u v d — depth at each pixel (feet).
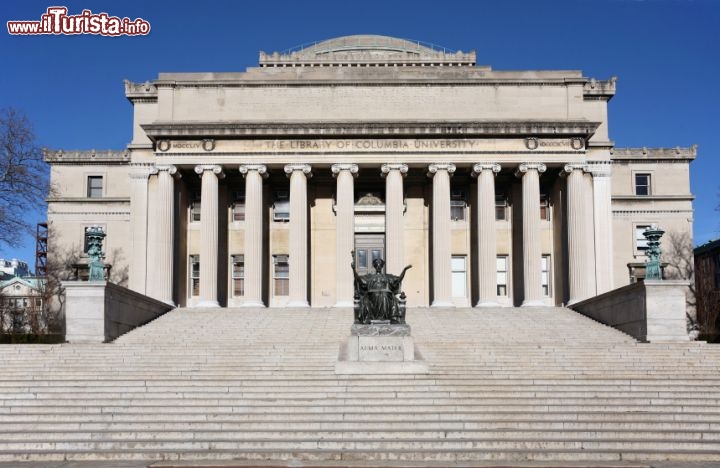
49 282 214.90
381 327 99.91
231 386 92.48
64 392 91.09
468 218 188.55
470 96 182.39
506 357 105.91
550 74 183.73
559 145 174.40
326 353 107.76
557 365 102.06
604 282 174.29
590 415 83.87
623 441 77.05
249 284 171.73
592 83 189.67
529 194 172.76
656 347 111.04
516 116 181.88
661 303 118.11
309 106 182.39
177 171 176.14
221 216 184.96
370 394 89.66
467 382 94.02
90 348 110.11
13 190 176.14
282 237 188.14
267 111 182.29
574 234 172.14
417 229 187.83
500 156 174.29
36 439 78.59
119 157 222.07
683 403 87.97
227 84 183.01
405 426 81.10
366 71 184.55
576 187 173.17
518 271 184.34
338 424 81.82
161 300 169.68
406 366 97.19
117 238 218.59
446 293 171.01
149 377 96.32
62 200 219.82
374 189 191.52
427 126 173.17
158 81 182.80
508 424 81.51
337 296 171.22
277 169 178.40
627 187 215.31
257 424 82.07
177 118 182.70
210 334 128.98
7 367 101.24
